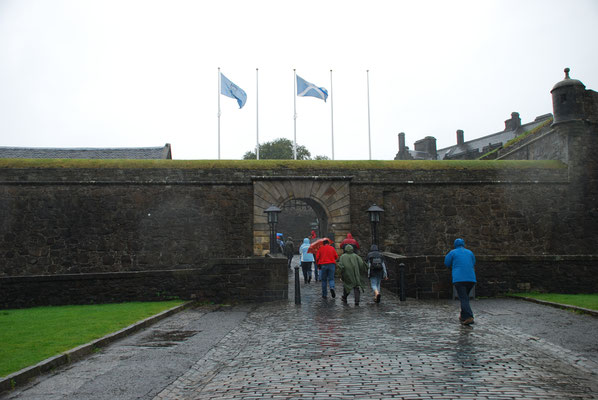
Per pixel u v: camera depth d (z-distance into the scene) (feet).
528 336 27.30
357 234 68.69
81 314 37.65
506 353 22.99
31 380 20.85
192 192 68.18
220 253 67.41
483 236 69.62
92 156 94.22
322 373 19.92
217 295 46.47
